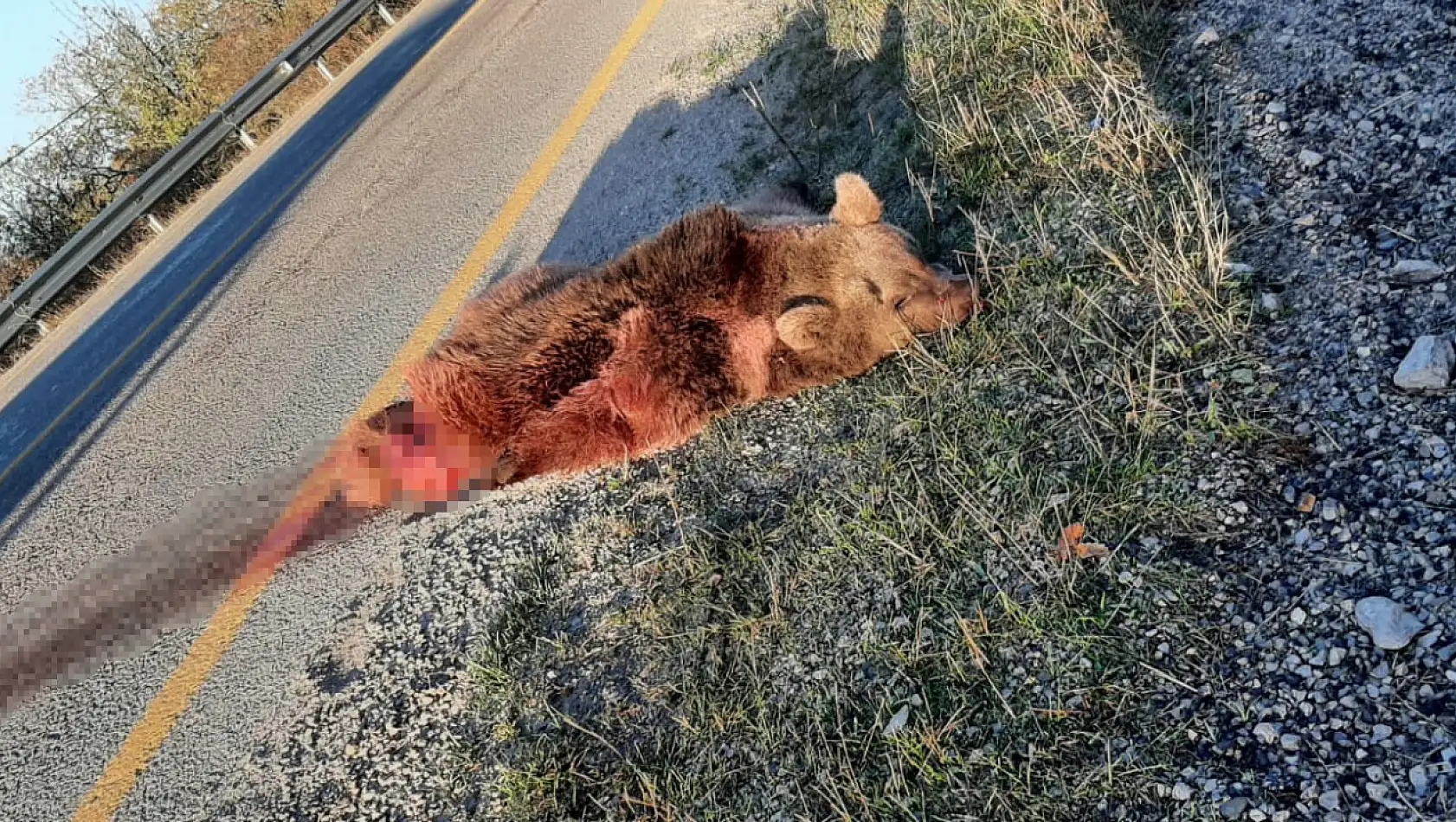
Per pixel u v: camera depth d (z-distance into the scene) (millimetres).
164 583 4934
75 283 13102
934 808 2496
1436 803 1934
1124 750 2336
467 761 3471
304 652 4340
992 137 4355
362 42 17406
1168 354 2992
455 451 3918
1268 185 3145
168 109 20531
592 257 6086
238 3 20766
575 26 10469
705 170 6109
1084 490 2830
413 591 4324
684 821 2891
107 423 8008
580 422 3809
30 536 6824
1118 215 3457
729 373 3977
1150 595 2525
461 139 9461
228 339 8336
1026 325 3498
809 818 2684
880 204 4020
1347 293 2742
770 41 6840
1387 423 2471
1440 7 3070
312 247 9203
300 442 6133
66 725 4582
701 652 3299
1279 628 2318
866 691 2846
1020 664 2621
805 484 3637
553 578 3963
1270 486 2562
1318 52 3312
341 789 3629
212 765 4047
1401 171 2857
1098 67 3805
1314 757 2109
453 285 6902
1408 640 2129
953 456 3223
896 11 5699
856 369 3932
